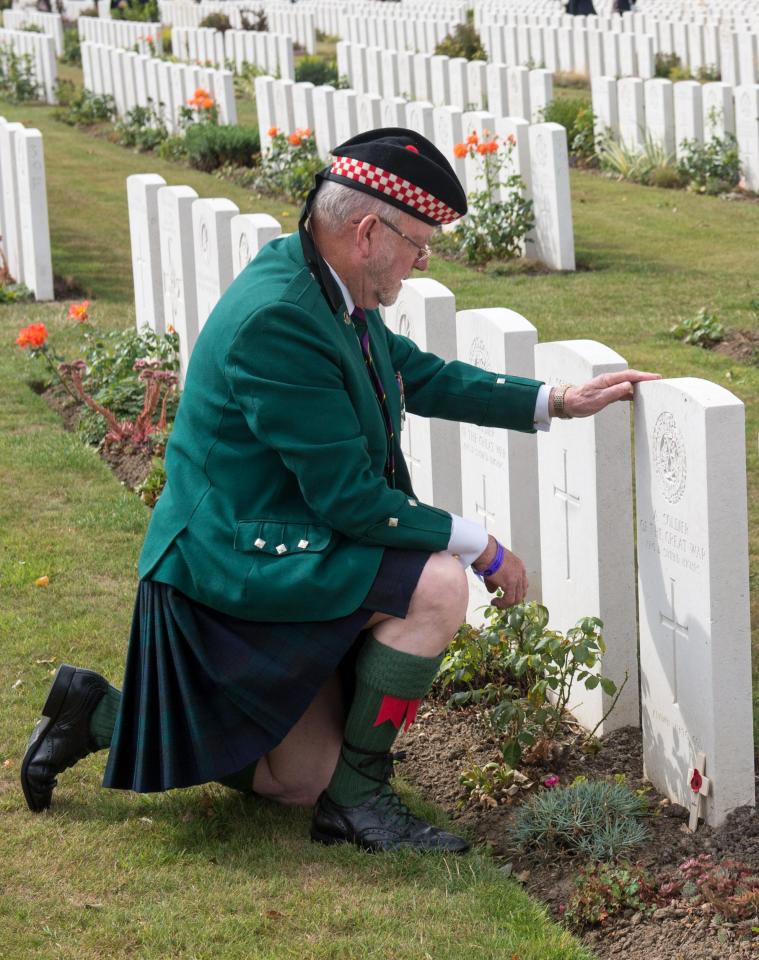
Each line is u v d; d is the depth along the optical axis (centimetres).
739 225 1198
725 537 308
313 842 322
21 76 2606
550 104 1631
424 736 385
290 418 292
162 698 308
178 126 1877
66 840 322
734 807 323
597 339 827
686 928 286
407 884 303
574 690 392
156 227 777
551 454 386
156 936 281
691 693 324
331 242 303
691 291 956
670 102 1445
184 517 304
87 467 635
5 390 759
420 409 350
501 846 326
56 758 334
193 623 304
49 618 465
